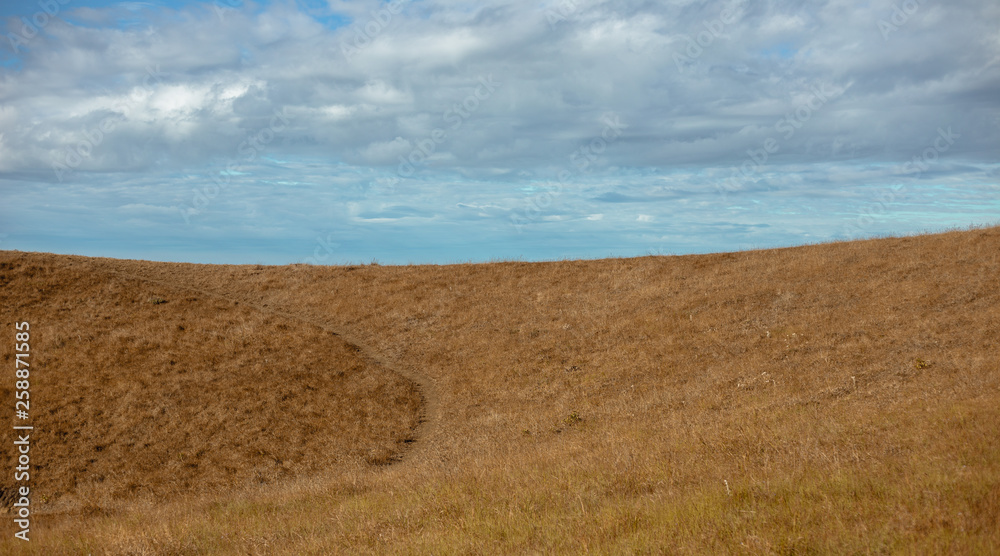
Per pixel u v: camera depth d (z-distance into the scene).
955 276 25.23
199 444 22.16
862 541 5.95
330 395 25.88
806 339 22.94
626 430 17.36
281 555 9.30
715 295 30.17
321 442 22.45
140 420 23.41
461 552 7.71
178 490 19.48
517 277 38.38
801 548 6.02
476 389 25.77
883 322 22.58
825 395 17.30
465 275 39.34
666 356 24.98
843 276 28.80
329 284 39.09
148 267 41.09
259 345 29.94
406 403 25.52
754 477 9.17
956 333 20.02
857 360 19.95
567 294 34.59
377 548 8.66
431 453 20.64
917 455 9.01
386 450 21.70
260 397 25.33
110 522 15.02
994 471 7.60
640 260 38.72
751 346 23.83
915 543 5.64
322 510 12.80
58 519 17.50
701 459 11.44
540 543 7.68
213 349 29.22
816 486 8.18
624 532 7.57
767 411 16.06
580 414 21.36
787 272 31.17
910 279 26.31
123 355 28.09
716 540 6.61
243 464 21.00
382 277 39.94
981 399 12.88
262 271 41.88
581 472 11.95
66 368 26.78
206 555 10.48
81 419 23.36
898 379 17.50
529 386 25.17
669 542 6.84
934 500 6.77
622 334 28.20
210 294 37.19
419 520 9.94
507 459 15.37
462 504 10.39
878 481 7.93
